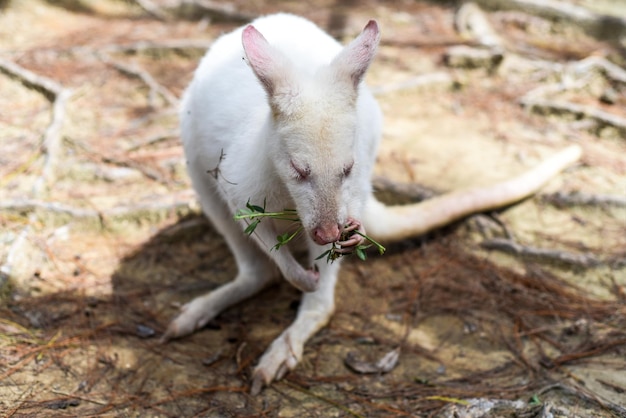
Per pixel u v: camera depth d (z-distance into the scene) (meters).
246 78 4.55
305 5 10.14
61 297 5.12
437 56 8.66
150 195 6.18
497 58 8.27
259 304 5.38
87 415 4.11
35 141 6.68
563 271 5.55
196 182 5.12
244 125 4.39
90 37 9.02
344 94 3.81
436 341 5.00
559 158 6.26
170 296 5.35
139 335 4.88
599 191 6.30
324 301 4.97
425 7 10.13
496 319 5.18
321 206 3.73
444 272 5.66
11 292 5.08
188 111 4.97
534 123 7.48
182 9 9.73
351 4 10.25
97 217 5.83
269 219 4.41
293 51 4.50
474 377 4.60
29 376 4.38
